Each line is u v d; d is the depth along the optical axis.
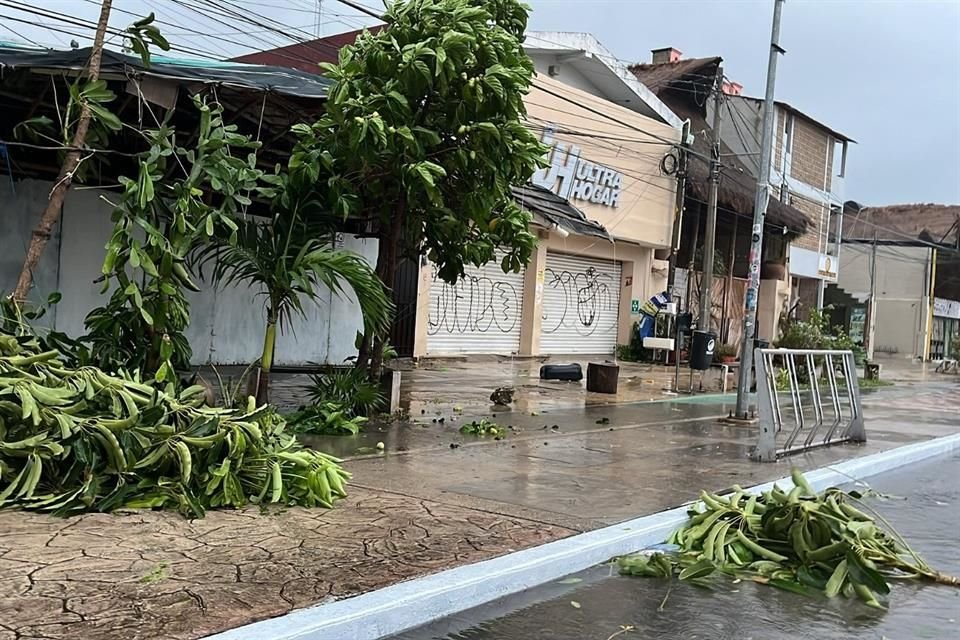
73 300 11.48
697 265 27.33
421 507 6.07
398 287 17.83
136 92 7.68
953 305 47.12
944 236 47.97
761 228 12.30
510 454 8.40
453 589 4.50
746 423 11.90
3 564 4.27
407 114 8.38
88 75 7.14
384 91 8.20
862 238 45.41
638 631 4.37
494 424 9.86
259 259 8.52
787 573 5.37
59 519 5.09
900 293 43.69
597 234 17.52
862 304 40.69
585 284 23.55
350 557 4.85
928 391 21.70
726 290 28.53
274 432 6.51
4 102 9.64
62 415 5.37
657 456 8.91
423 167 8.24
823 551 5.31
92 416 5.58
